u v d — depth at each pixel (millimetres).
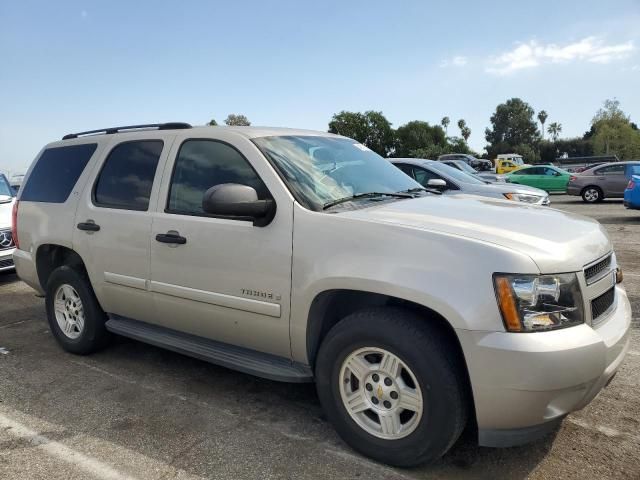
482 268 2510
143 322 4152
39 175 4992
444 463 2896
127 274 3998
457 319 2504
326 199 3229
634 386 3738
